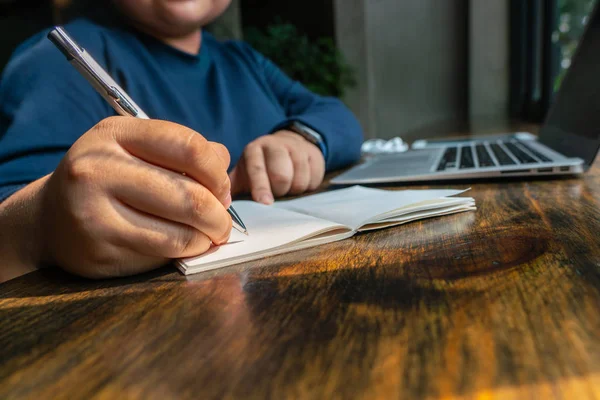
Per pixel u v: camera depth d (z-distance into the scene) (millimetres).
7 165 609
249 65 1148
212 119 970
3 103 741
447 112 3572
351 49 3684
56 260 391
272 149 685
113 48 872
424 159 845
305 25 4035
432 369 193
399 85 3646
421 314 248
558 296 258
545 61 2010
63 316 293
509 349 205
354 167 898
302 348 221
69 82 748
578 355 196
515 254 336
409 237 407
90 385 204
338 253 376
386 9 3574
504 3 2949
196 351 228
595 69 732
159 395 191
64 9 1023
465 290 277
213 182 372
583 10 1963
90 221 345
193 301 299
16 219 399
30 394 200
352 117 1029
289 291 301
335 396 180
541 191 562
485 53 3035
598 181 602
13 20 3199
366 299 276
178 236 362
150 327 263
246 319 261
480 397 172
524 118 2236
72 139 693
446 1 3453
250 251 376
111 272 365
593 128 640
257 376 199
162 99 897
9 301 333
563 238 366
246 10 4246
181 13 878
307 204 552
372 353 211
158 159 360
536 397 170
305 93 1200
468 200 485
